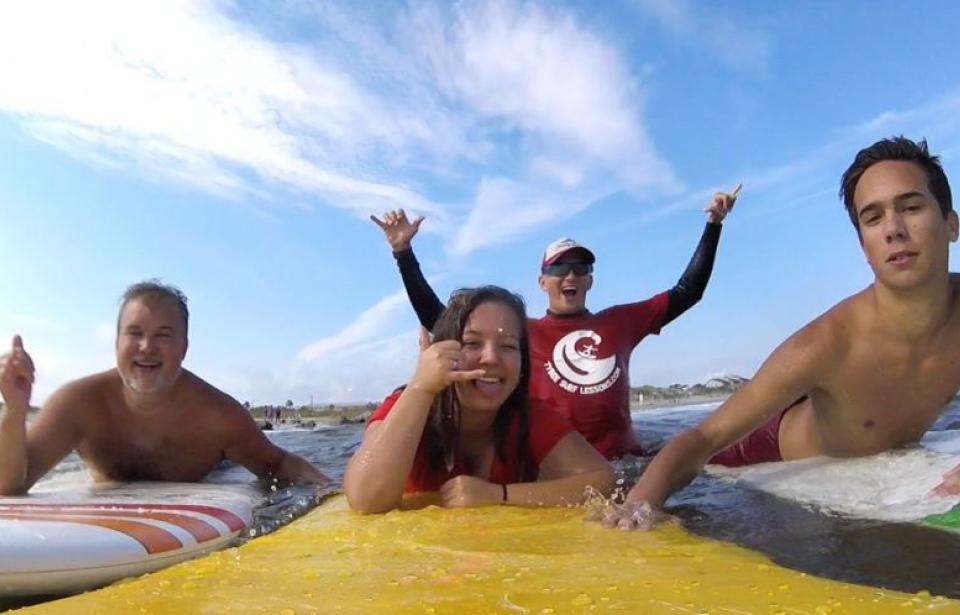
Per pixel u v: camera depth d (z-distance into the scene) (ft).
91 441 5.58
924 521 3.20
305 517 3.82
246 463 6.04
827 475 4.31
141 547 3.18
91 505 4.16
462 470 4.15
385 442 3.68
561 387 6.35
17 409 4.80
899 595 2.02
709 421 4.14
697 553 2.62
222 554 2.82
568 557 2.57
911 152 3.95
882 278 3.97
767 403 4.15
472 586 2.19
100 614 2.03
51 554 2.94
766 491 4.13
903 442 4.59
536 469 4.20
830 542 2.97
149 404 5.57
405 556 2.67
